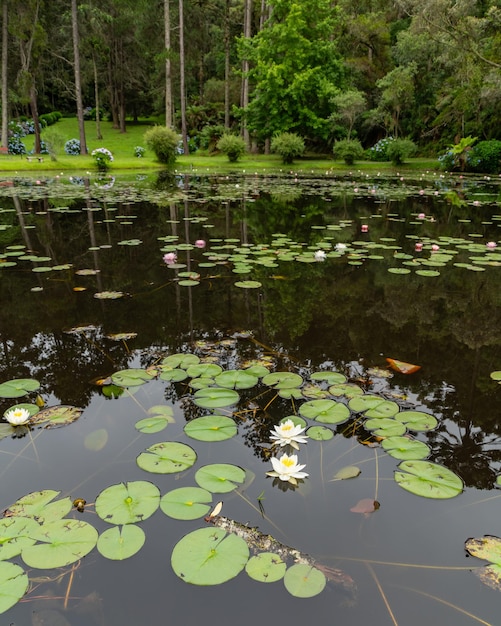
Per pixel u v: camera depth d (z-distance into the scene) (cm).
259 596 92
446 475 128
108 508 113
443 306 277
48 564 97
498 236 500
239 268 346
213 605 90
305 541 105
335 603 91
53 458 135
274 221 592
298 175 1438
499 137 1652
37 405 163
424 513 115
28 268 359
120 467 130
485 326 246
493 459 136
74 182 1086
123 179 1198
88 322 246
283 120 1827
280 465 126
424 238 484
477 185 1133
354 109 1720
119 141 2655
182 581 95
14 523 108
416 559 101
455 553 103
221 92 2666
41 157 1546
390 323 248
